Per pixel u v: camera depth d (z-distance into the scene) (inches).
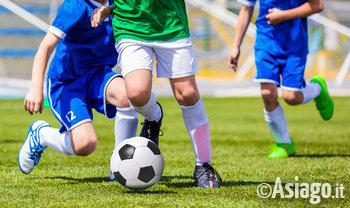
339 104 1749.5
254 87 2394.2
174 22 351.3
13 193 344.5
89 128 371.2
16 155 588.4
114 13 360.5
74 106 373.4
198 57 2564.0
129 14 349.7
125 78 347.6
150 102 351.6
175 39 350.9
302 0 573.6
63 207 297.6
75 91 382.3
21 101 1807.3
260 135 884.6
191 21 2647.6
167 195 335.3
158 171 348.5
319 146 708.0
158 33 348.2
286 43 564.7
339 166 481.7
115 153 350.6
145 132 375.9
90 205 301.7
